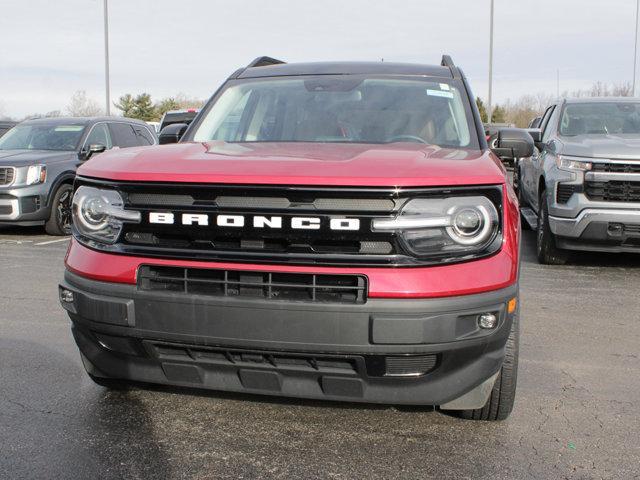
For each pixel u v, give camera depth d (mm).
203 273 2826
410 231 2730
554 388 4016
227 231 2803
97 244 3037
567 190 7602
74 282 3062
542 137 9234
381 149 3305
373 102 4145
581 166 7445
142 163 3074
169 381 3057
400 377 2822
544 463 3010
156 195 2912
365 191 2703
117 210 2973
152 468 2887
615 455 3109
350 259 2717
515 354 3246
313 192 2730
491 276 2805
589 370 4367
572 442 3242
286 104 4227
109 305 2926
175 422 3357
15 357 4336
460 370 2867
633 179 7246
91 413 3449
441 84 4320
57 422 3334
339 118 4031
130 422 3348
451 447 3145
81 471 2844
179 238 2893
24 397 3652
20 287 6555
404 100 4145
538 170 8812
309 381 2887
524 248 9672
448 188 2764
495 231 2869
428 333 2707
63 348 4535
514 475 2889
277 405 3576
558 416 3570
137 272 2887
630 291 6801
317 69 4613
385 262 2707
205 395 3693
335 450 3090
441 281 2721
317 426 3338
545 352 4750
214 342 2814
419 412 3531
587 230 7418
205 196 2840
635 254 9141
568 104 9250
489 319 2805
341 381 2846
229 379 2961
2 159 10344
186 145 3600
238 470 2887
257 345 2775
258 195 2777
